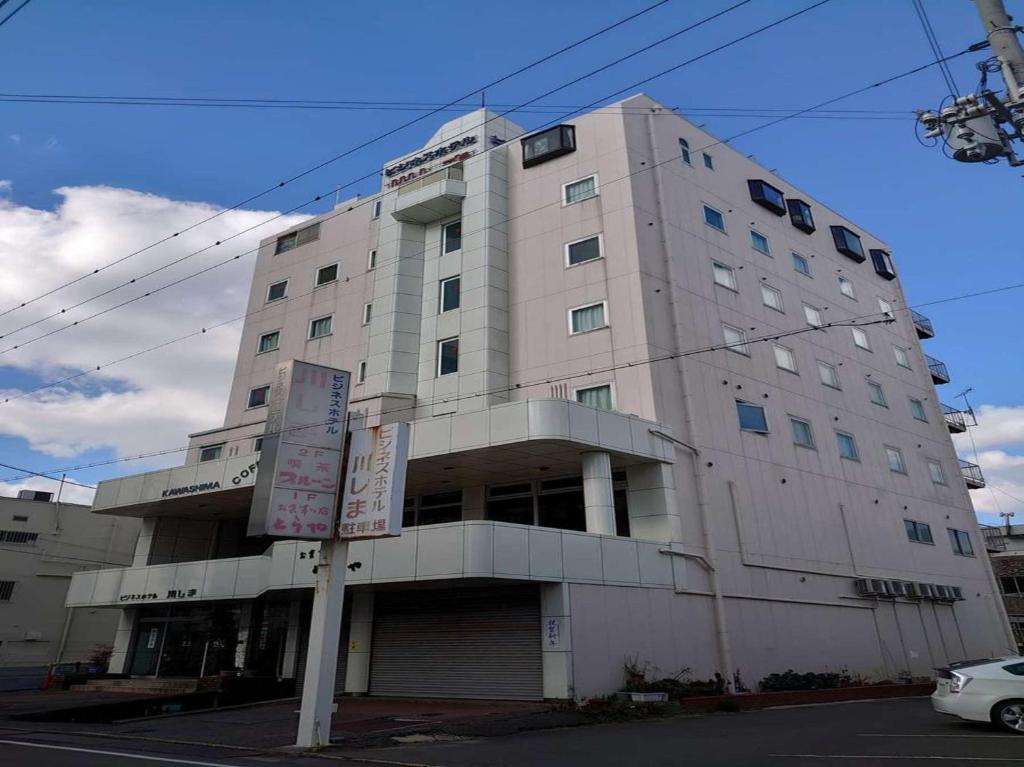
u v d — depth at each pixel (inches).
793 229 1224.8
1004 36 350.9
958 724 486.0
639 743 442.9
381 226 1128.2
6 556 1517.0
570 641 648.4
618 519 820.0
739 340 992.2
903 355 1366.9
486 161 1056.2
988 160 366.0
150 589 966.4
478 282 982.4
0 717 655.1
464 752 422.0
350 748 449.4
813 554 942.4
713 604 792.3
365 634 796.0
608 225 939.3
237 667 909.2
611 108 1000.9
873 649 964.6
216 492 962.1
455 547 650.8
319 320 1209.4
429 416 957.2
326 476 517.0
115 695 860.6
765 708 705.6
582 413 741.3
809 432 1040.2
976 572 1243.8
